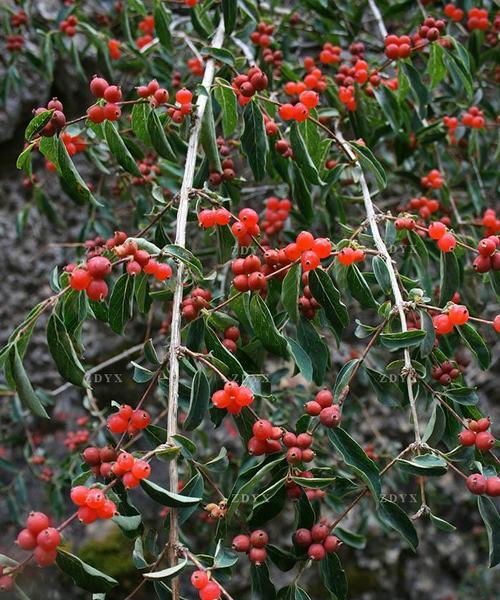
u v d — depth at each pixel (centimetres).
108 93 56
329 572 52
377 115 78
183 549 49
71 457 83
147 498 100
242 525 54
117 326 55
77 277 51
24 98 107
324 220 76
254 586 53
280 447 52
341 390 53
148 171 74
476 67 78
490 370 109
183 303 57
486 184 89
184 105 60
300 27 91
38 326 110
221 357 54
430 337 54
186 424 53
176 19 93
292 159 63
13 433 101
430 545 112
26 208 91
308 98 60
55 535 48
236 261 54
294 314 55
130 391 107
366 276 61
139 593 99
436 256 69
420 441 52
